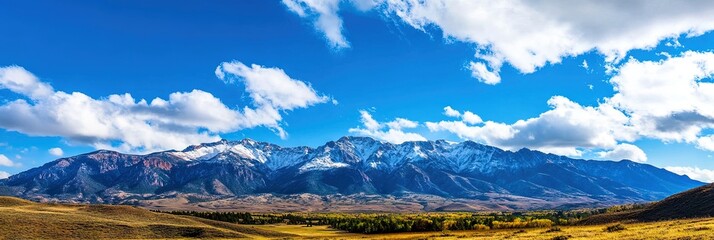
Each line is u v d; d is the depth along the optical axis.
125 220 163.38
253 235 170.75
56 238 125.06
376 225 186.38
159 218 180.00
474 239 86.62
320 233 185.38
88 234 132.88
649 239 61.03
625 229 87.12
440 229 178.62
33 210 162.50
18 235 121.62
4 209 151.75
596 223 147.88
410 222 193.62
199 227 156.75
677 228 74.75
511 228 169.12
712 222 82.06
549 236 81.06
